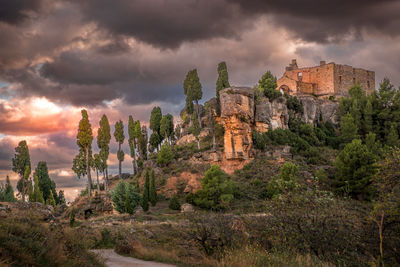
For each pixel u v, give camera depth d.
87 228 35.25
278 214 16.73
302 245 15.32
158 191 67.75
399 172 14.18
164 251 24.39
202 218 22.19
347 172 55.16
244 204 51.88
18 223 11.04
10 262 8.42
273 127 80.62
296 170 56.06
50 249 10.33
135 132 101.19
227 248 18.94
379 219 13.66
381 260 12.52
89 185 70.31
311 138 81.88
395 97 87.62
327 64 103.62
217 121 84.25
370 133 77.44
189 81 99.38
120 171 99.25
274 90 86.81
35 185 72.25
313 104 93.69
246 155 71.25
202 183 58.25
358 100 92.25
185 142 90.25
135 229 34.72
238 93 75.88
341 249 15.22
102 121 93.06
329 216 15.77
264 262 13.11
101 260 13.81
